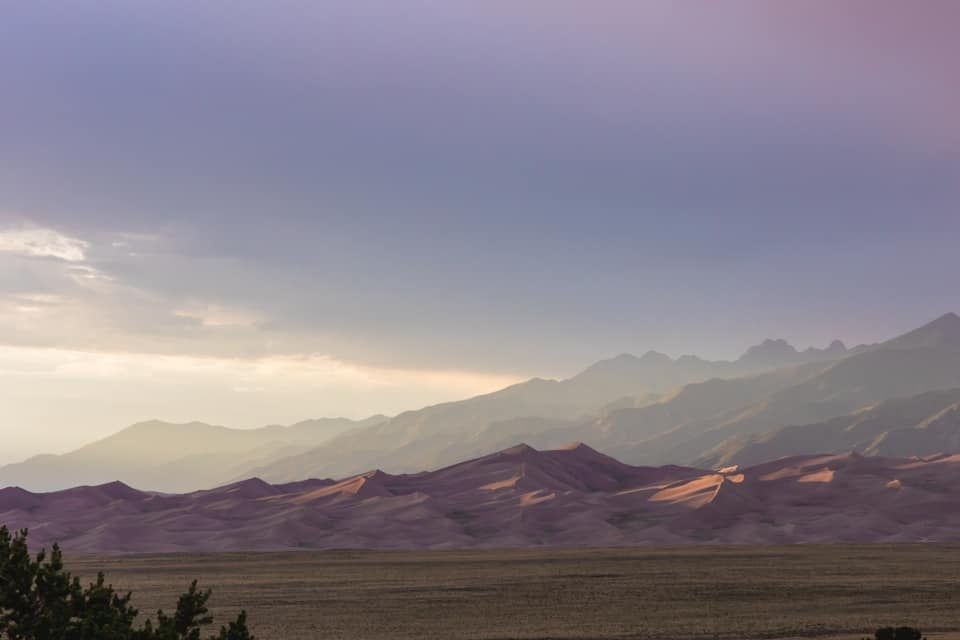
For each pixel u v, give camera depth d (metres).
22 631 21.83
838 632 61.94
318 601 84.44
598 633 63.06
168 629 22.16
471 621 70.88
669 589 91.25
